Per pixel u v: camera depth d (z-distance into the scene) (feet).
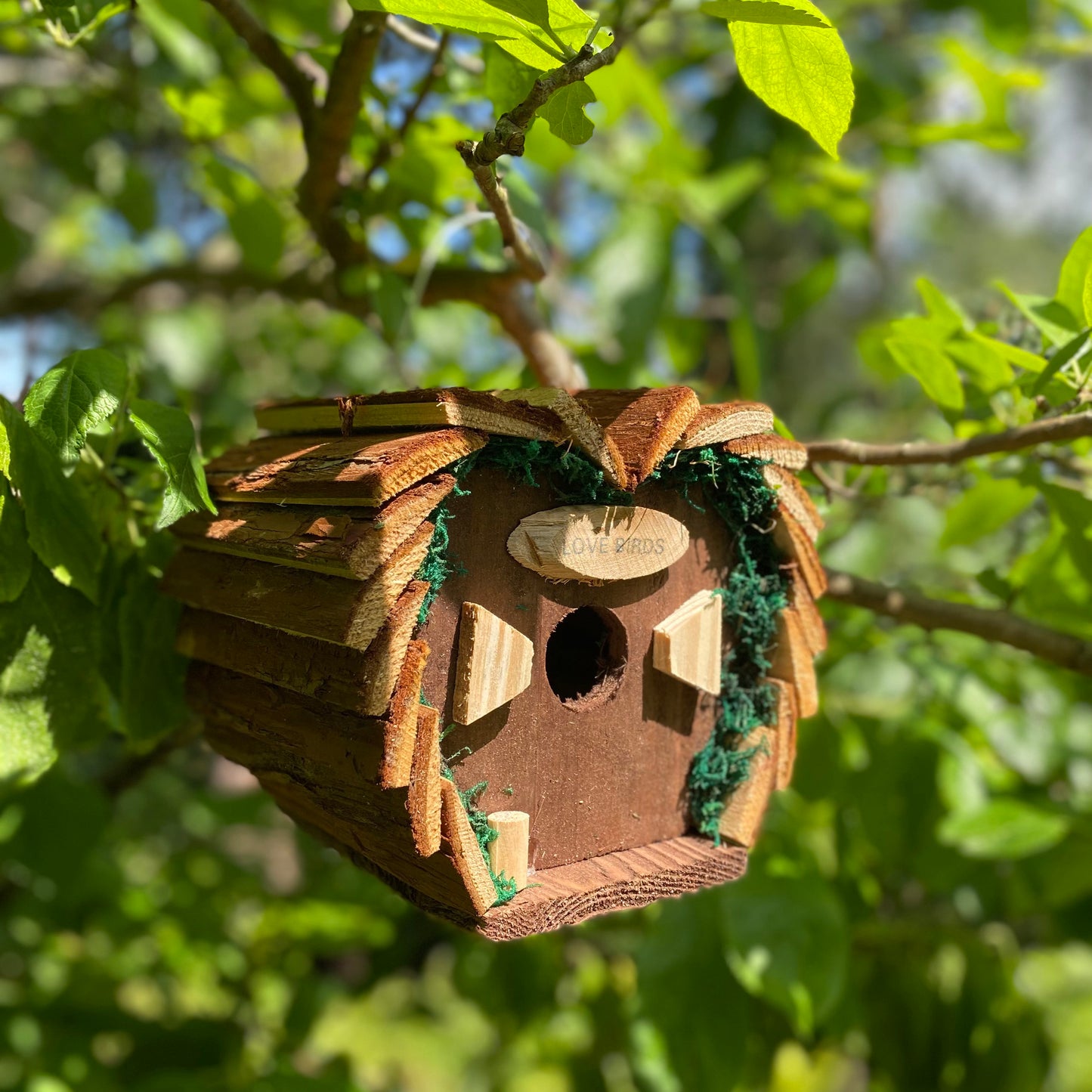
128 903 2.65
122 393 1.25
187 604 1.41
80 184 2.86
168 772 3.22
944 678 2.16
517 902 1.20
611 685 1.33
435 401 1.12
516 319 1.98
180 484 1.20
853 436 2.89
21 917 2.64
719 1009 1.93
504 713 1.24
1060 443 1.62
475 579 1.20
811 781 2.14
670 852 1.36
